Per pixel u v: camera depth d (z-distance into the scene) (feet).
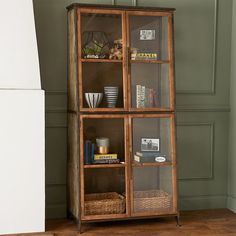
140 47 18.62
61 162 19.76
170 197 18.90
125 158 18.51
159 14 18.75
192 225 18.99
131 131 18.53
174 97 18.89
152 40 18.74
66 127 19.70
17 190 17.83
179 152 20.81
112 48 18.42
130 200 18.52
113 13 18.37
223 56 21.06
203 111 20.90
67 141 19.57
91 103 18.21
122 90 18.48
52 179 19.71
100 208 18.31
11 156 17.71
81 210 18.07
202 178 21.06
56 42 19.49
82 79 18.15
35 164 17.93
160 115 18.76
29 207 17.95
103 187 18.49
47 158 19.63
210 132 21.08
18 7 17.70
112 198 18.66
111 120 18.40
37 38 19.33
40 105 17.87
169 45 18.88
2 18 17.60
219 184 21.18
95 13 18.26
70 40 18.93
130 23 18.52
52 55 19.49
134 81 18.56
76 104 18.13
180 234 18.03
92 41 18.26
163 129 18.83
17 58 17.79
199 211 20.80
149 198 18.69
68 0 19.52
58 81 19.60
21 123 17.74
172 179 18.93
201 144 21.01
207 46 20.84
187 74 20.72
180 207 20.89
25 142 17.80
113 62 18.42
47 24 19.39
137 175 18.63
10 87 17.75
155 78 18.75
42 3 19.31
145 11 18.62
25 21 17.76
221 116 21.13
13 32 17.71
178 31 20.56
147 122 18.69
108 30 18.38
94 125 18.24
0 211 17.74
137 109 18.54
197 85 20.84
